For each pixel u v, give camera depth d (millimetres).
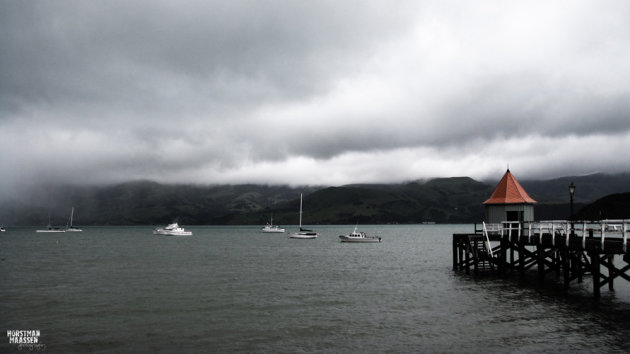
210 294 37312
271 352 21547
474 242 44531
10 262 69500
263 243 137750
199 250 102125
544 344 22047
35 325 26938
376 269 56500
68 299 35219
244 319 28109
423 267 57844
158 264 65500
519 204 46375
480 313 28797
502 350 21328
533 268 50531
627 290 35625
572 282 39969
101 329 25953
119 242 146875
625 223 26578
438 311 29688
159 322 27484
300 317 28531
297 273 52625
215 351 21781
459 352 21188
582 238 31406
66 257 80250
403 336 23922
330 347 22203
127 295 36906
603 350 20906
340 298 35031
